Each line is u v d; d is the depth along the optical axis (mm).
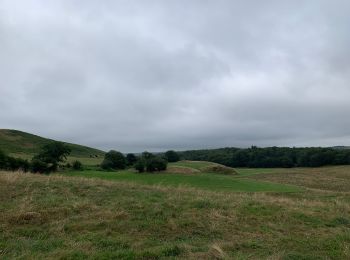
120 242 10391
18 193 15219
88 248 9633
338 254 10391
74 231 11438
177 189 20734
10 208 12969
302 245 11320
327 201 23531
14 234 10734
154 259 9102
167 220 13148
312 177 65500
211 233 12320
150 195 17312
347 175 70062
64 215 12930
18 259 8281
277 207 16625
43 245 9719
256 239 11828
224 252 9742
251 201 17672
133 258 8953
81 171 51938
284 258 9617
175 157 85000
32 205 13438
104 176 44750
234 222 13711
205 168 66812
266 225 13719
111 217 12945
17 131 112438
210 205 15828
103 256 8898
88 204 14312
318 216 15711
